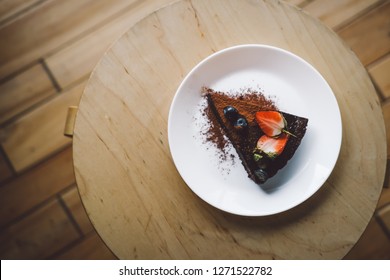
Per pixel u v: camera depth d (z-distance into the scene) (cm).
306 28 47
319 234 45
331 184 45
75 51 69
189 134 47
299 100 47
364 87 46
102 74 46
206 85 47
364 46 68
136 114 46
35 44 70
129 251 45
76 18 70
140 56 47
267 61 46
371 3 69
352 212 45
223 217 45
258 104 47
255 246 45
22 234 67
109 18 70
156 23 47
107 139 46
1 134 68
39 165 68
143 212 45
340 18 69
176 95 44
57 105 69
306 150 46
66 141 68
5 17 70
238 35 47
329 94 44
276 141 46
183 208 45
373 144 46
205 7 47
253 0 47
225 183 46
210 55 46
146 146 46
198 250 45
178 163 44
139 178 46
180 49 47
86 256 66
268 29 47
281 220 45
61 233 67
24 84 69
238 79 47
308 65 44
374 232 66
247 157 46
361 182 45
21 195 67
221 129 47
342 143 46
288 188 45
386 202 66
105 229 45
